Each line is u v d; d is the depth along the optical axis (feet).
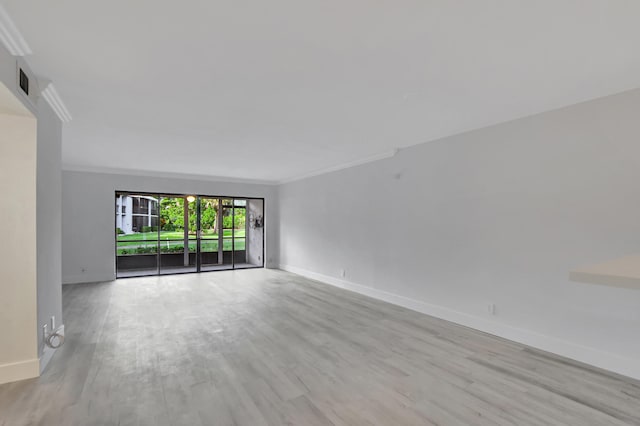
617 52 7.18
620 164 9.23
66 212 21.54
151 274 25.12
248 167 22.18
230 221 30.27
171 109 10.80
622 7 5.60
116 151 17.19
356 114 11.35
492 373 9.11
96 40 6.73
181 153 17.72
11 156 8.39
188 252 27.86
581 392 8.12
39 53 7.25
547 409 7.39
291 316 14.53
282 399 7.72
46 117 9.47
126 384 8.36
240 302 17.02
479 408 7.41
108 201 22.86
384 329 12.82
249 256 31.50
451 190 13.92
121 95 9.61
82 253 22.04
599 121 9.66
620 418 7.06
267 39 6.72
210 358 10.00
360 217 19.29
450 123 12.29
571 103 10.18
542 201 10.89
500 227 12.06
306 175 24.97
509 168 11.83
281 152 17.46
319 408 7.36
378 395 7.94
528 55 7.35
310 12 5.79
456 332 12.48
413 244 15.70
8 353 8.45
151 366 9.41
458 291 13.56
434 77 8.48
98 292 19.22
